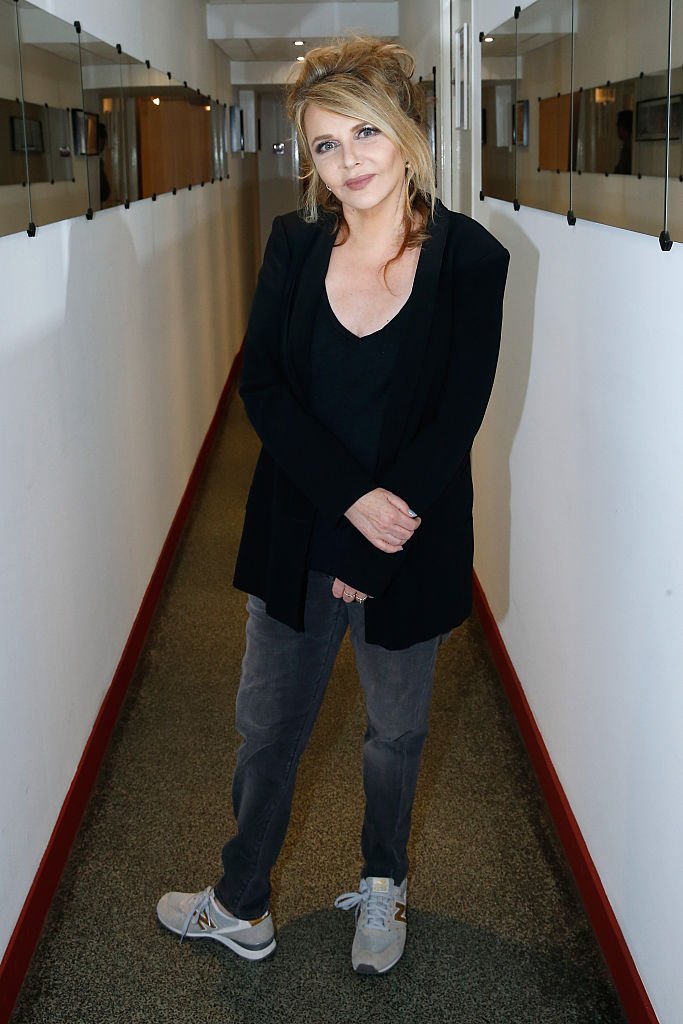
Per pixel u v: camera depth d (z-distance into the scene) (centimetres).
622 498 191
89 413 290
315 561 185
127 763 291
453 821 261
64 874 242
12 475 209
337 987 208
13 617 208
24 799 215
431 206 175
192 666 353
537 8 244
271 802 203
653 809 179
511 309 303
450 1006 202
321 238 178
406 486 171
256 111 1078
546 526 263
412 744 200
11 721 206
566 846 245
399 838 211
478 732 303
